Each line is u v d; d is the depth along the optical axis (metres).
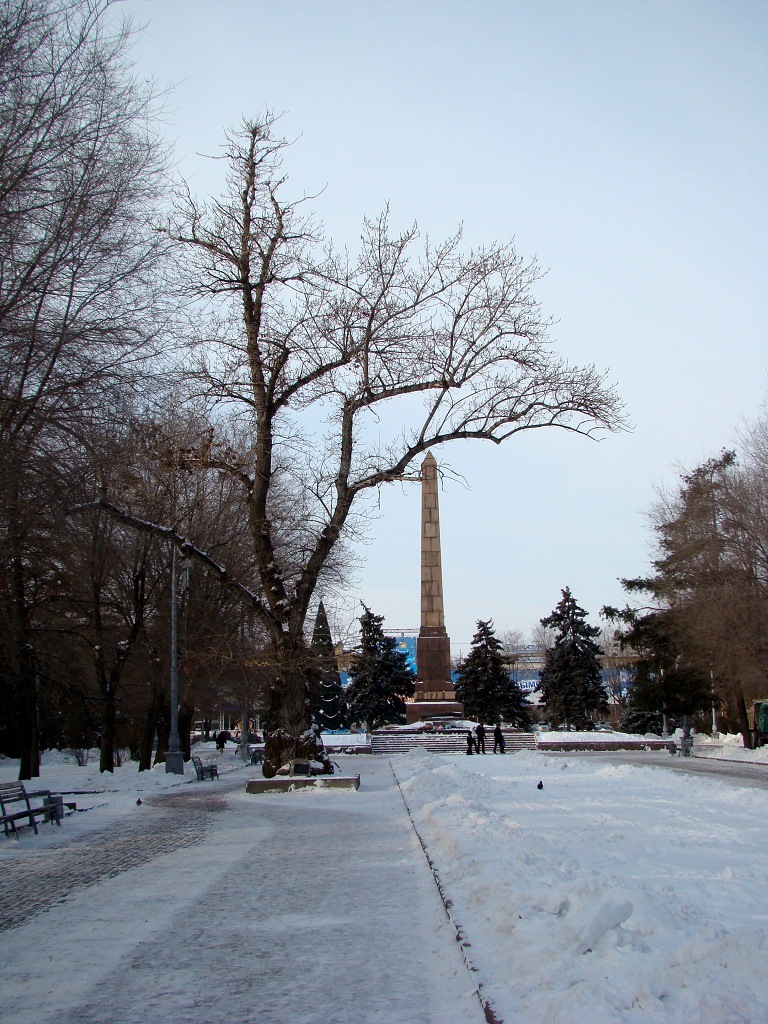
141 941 7.55
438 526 56.78
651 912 6.49
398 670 76.56
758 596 40.22
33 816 15.17
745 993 4.73
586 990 5.10
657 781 22.47
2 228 15.40
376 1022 5.41
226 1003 5.86
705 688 51.38
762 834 12.64
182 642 35.62
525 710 79.31
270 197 22.66
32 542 22.27
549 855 9.84
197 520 36.16
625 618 53.09
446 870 10.05
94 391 17.19
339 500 23.58
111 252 16.92
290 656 23.30
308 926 7.96
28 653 30.39
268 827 15.48
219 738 61.94
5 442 16.09
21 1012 5.77
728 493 42.03
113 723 34.28
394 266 22.59
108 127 16.42
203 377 22.09
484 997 5.45
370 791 22.56
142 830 15.48
